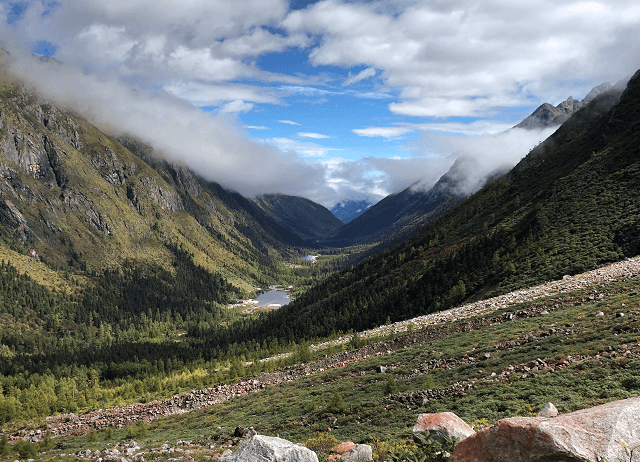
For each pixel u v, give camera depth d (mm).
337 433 29578
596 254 74500
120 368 195250
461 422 15070
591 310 41094
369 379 45312
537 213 113375
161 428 50656
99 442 45406
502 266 97250
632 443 8086
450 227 196500
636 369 23672
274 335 184250
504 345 39344
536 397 24562
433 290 120688
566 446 8203
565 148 181875
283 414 41188
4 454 35281
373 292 158375
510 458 8961
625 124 133250
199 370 108188
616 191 96000
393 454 11969
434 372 39625
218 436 37875
